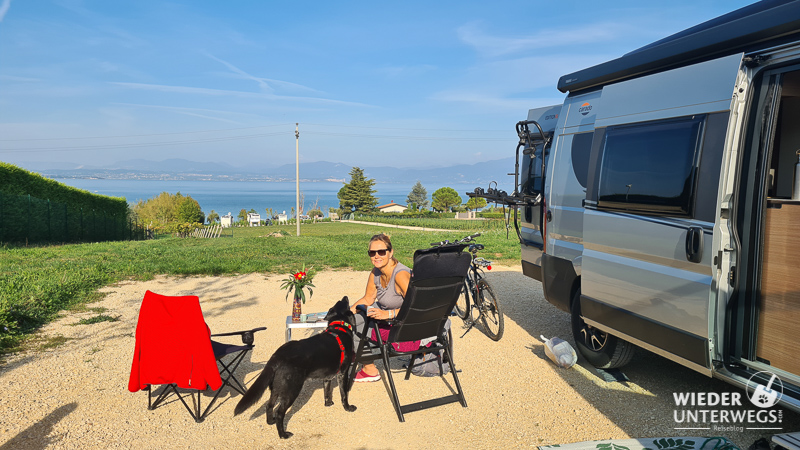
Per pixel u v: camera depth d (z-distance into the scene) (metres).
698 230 3.25
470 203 81.38
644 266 3.75
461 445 3.42
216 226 42.34
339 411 4.02
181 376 3.61
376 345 4.32
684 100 3.52
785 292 3.00
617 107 4.23
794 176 3.11
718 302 3.18
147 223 42.41
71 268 10.37
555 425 3.68
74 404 4.05
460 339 5.98
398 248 15.99
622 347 4.33
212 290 9.13
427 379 4.71
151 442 3.46
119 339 5.83
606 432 3.54
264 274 11.02
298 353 3.52
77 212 23.88
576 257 4.89
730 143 3.12
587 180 4.53
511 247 14.75
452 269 3.83
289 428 3.70
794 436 2.64
